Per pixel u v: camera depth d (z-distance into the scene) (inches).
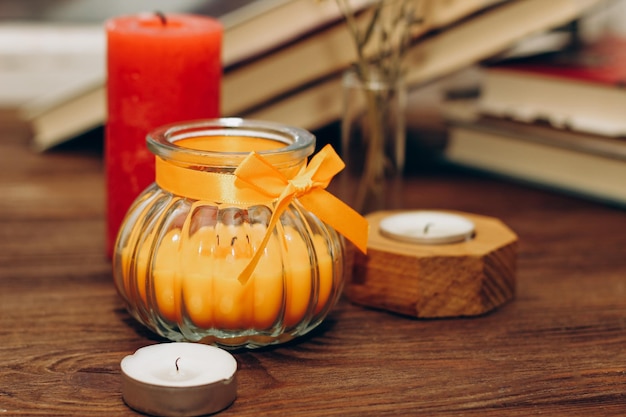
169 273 22.4
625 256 27.6
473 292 24.3
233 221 22.4
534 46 38.9
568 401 21.6
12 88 38.2
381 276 24.4
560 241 28.4
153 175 25.6
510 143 32.5
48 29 39.0
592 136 31.0
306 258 22.6
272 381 22.0
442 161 33.6
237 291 22.1
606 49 35.3
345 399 21.5
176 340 23.0
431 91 39.5
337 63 30.5
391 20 30.1
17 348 22.9
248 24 29.8
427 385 22.0
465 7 30.6
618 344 23.6
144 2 39.2
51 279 25.7
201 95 25.5
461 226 25.2
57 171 32.1
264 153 22.1
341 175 28.0
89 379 22.0
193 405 20.7
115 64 25.4
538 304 25.1
